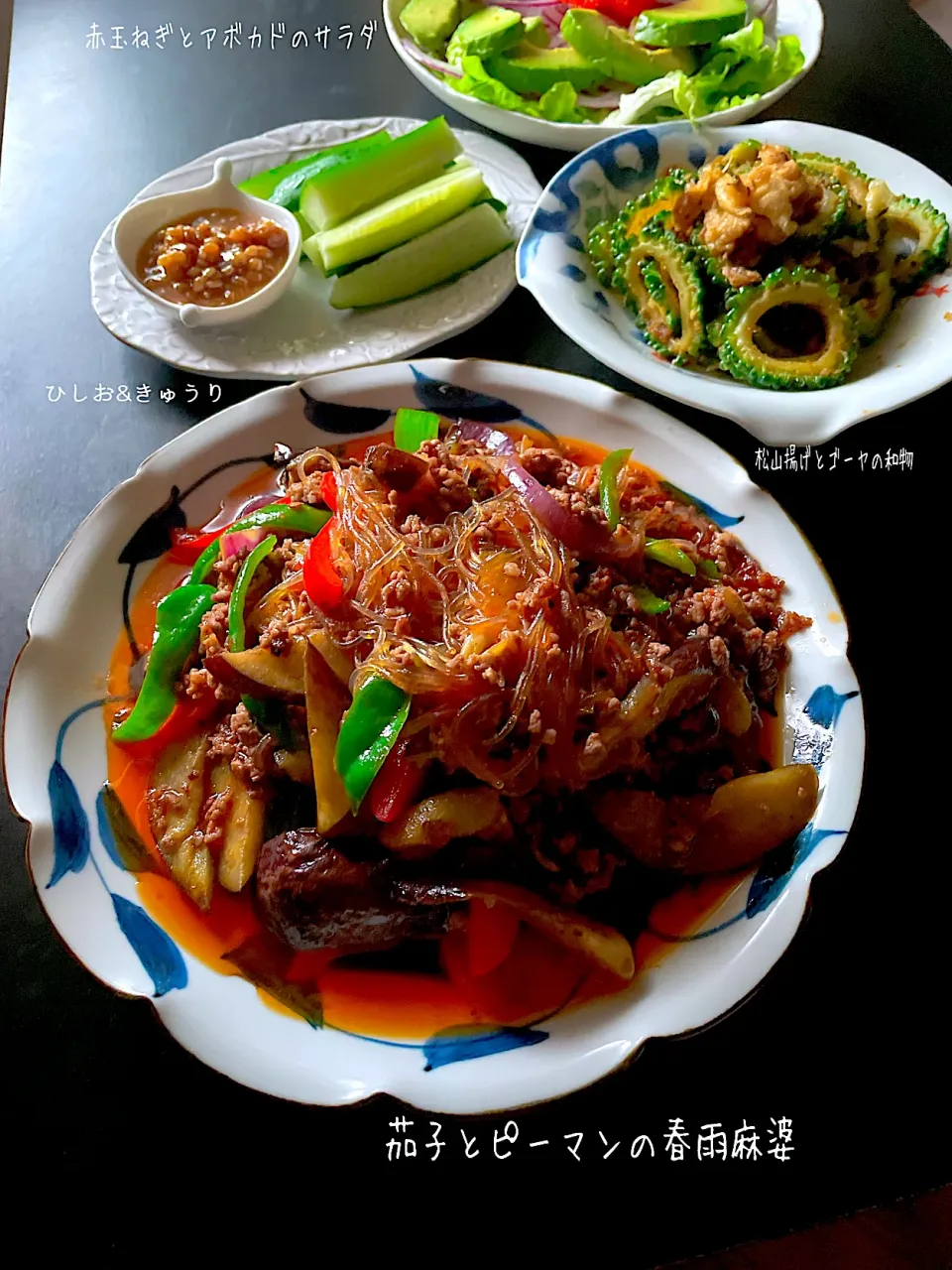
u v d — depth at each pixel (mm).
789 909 247
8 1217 235
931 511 353
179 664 295
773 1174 239
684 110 447
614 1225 234
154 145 493
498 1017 246
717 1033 256
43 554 348
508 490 298
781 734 284
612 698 264
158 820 277
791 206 363
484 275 420
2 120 538
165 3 570
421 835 248
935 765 297
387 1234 233
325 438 344
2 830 288
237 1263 230
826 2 544
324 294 423
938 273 363
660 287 370
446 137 447
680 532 318
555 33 523
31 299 428
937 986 262
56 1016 260
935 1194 279
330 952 259
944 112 487
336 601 275
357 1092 227
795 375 348
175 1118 246
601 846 268
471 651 259
